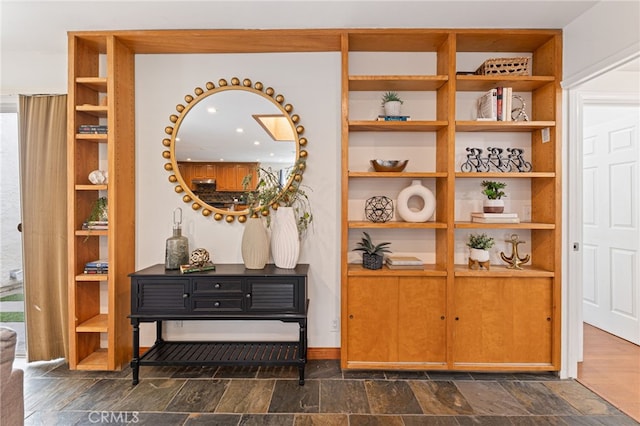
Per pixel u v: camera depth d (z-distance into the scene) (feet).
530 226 7.89
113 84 8.05
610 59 6.62
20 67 8.93
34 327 8.51
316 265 8.95
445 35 8.02
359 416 6.48
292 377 7.91
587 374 8.07
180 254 8.16
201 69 8.96
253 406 6.77
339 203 8.91
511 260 8.38
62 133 8.51
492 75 8.04
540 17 7.45
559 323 7.89
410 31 7.92
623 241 10.14
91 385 7.53
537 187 8.56
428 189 8.27
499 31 7.92
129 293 8.74
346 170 7.95
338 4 7.00
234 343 8.82
